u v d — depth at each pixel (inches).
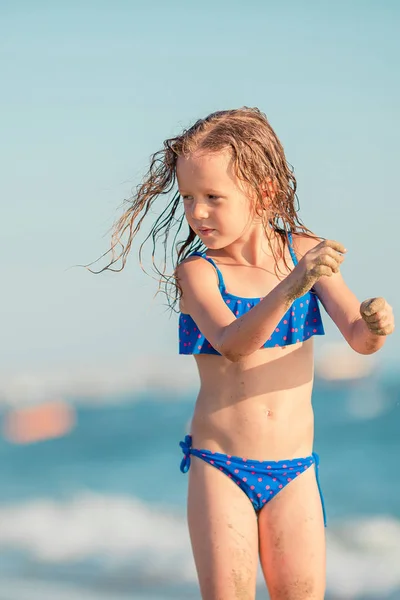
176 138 318.3
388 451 1493.6
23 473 1658.5
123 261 341.1
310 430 320.8
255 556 304.2
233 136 308.7
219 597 294.8
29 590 789.2
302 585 302.4
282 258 324.5
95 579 826.8
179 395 2851.9
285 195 325.4
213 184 305.0
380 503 1129.4
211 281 313.3
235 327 280.4
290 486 309.6
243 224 311.3
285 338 314.8
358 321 305.4
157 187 334.3
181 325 325.4
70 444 2006.6
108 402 2741.1
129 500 1275.8
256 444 308.5
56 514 1184.8
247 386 311.6
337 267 269.3
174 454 1800.0
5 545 992.9
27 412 2581.2
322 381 2476.6
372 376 2491.4
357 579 825.5
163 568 864.9
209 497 305.6
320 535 309.3
